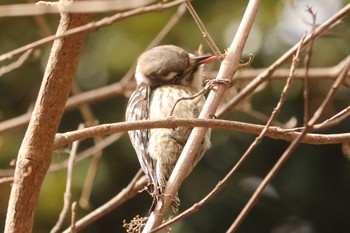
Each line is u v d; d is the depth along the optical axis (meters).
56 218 14.30
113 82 14.98
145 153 8.46
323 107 5.65
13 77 15.23
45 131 6.24
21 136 14.51
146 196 16.06
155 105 8.89
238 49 7.25
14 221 6.36
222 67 7.21
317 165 16.17
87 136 6.53
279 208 16.38
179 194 15.66
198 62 9.50
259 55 14.53
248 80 11.70
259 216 16.41
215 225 15.69
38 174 6.32
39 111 6.20
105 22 6.04
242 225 16.38
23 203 6.34
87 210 14.60
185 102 8.70
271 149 15.81
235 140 15.38
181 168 7.04
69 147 11.08
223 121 6.60
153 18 14.51
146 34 14.63
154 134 8.35
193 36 14.35
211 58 9.50
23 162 6.29
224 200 15.76
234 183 15.80
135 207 16.11
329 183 16.22
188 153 7.05
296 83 15.08
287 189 16.27
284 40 14.57
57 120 6.24
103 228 16.16
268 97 15.01
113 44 14.90
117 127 6.51
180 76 9.40
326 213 16.38
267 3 14.62
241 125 6.61
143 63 9.47
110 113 15.03
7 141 14.38
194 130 7.11
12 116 15.32
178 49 9.55
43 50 15.02
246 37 7.29
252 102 14.92
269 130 6.64
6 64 14.84
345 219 16.42
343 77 5.62
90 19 6.09
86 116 11.78
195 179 15.67
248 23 7.30
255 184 15.86
